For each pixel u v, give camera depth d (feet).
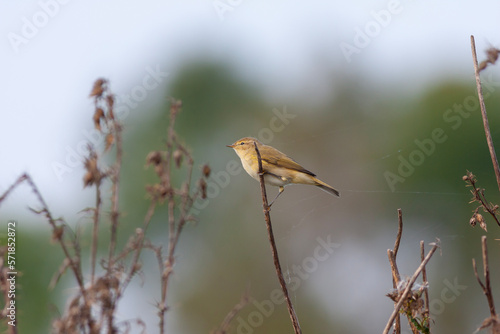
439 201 52.95
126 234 49.16
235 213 54.13
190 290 50.49
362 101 59.98
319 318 48.06
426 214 52.70
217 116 59.21
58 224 14.69
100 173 14.02
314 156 58.29
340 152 58.18
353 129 58.90
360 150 57.98
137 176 51.24
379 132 58.18
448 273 48.57
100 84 15.33
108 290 13.24
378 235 52.13
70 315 13.00
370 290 48.52
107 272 13.56
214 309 49.83
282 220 53.42
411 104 58.44
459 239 50.42
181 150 15.34
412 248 50.08
